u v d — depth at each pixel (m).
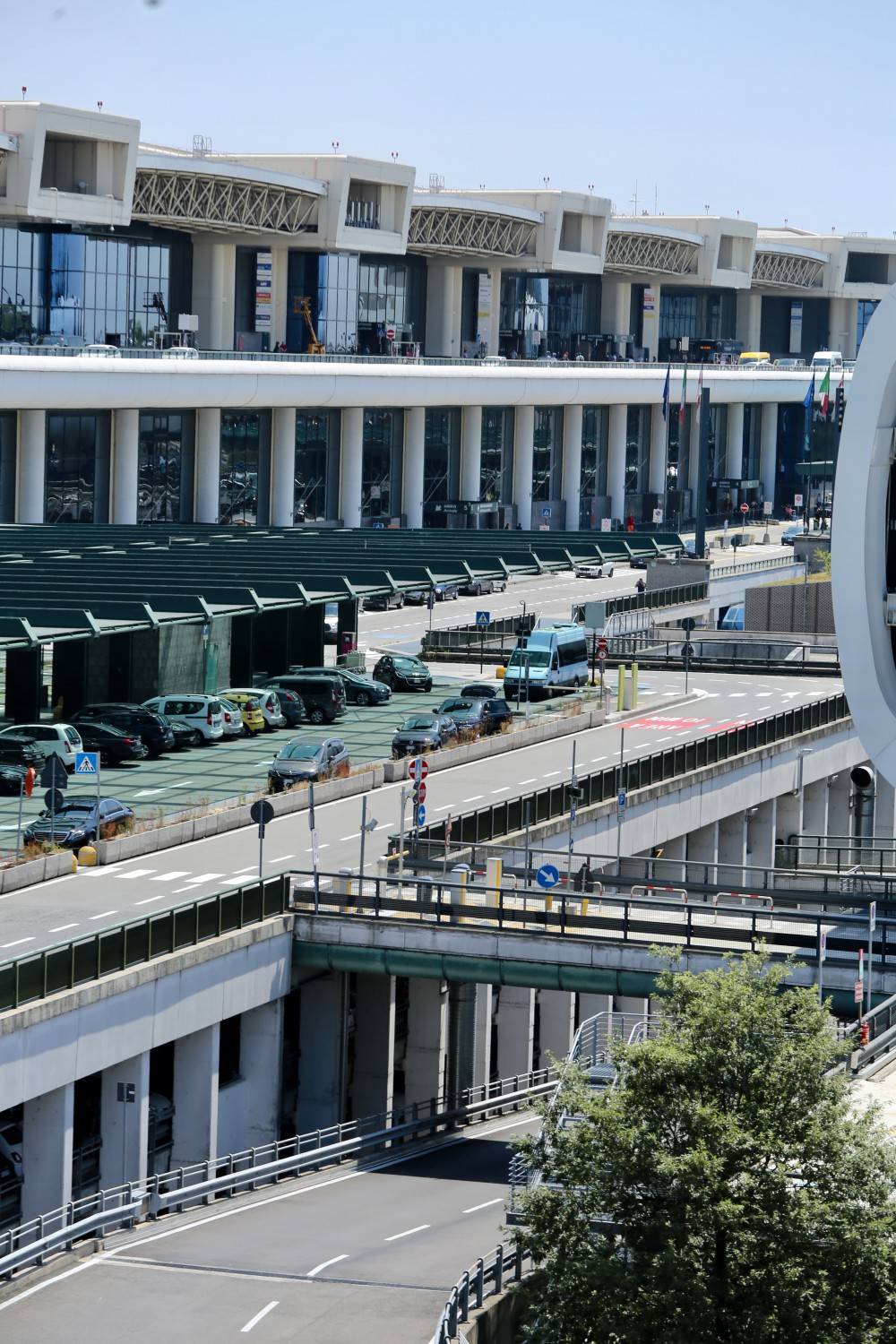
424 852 88.81
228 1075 79.94
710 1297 44.81
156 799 101.69
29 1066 66.12
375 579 144.00
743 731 122.94
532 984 78.00
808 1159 46.12
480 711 121.75
